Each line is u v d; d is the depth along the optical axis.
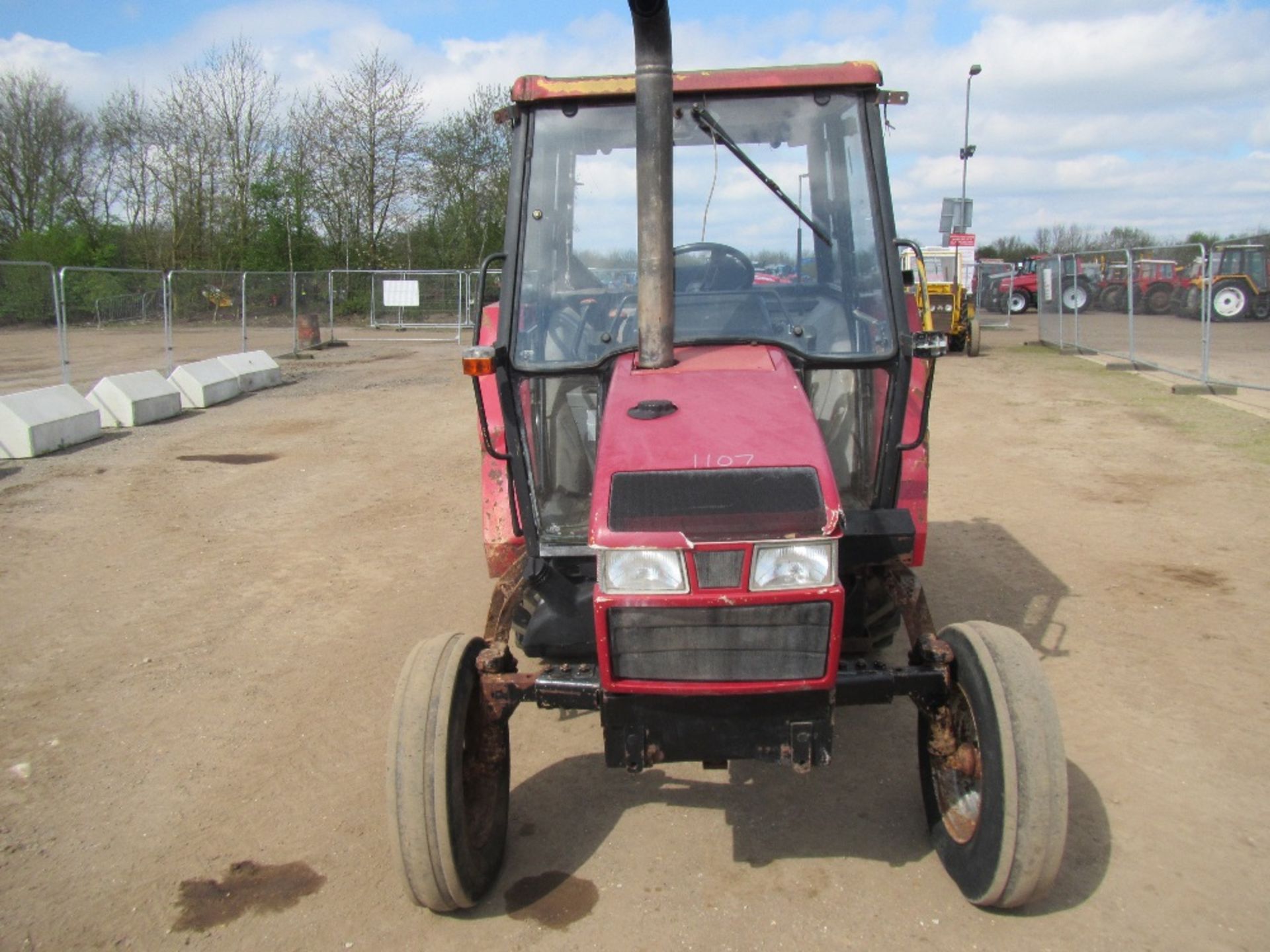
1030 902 3.10
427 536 7.78
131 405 12.52
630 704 3.04
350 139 33.88
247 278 23.20
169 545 7.58
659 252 3.37
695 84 3.93
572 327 3.82
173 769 4.35
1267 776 4.00
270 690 5.10
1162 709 4.57
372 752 4.46
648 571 2.88
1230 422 11.17
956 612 5.81
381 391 15.85
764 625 2.93
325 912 3.40
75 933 3.32
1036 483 8.89
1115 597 6.00
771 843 3.68
